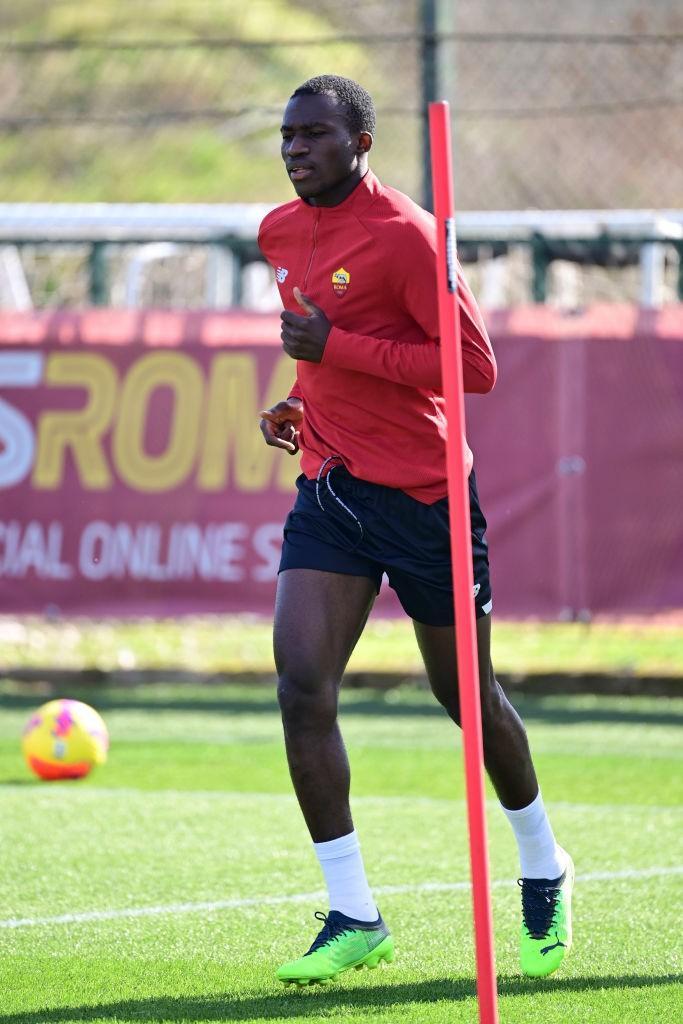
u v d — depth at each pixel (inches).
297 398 558.6
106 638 1569.9
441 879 688.4
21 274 1750.7
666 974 534.6
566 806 862.5
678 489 1203.2
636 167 2480.3
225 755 1035.9
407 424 515.5
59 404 1264.8
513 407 1214.9
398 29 2785.4
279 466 1244.5
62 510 1262.3
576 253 1546.5
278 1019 485.7
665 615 1200.8
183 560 1251.8
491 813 845.2
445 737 1110.4
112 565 1257.4
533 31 2466.8
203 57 2982.3
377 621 1237.7
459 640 420.5
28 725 956.0
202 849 754.8
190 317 1256.2
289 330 504.4
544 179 2486.5
